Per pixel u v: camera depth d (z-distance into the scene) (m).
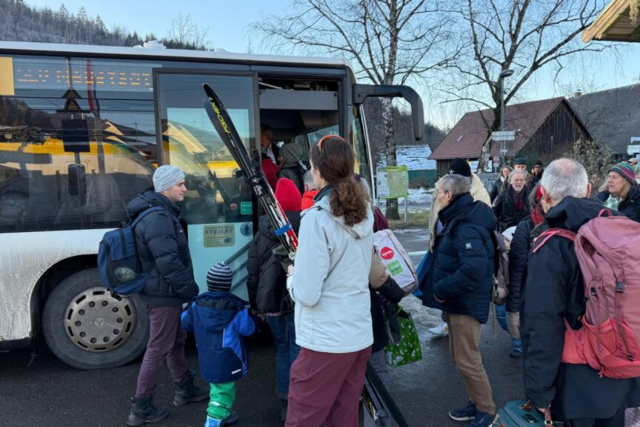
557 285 1.97
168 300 3.22
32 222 4.06
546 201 2.26
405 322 3.55
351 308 2.23
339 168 2.20
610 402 1.93
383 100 15.68
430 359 4.62
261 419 3.45
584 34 5.65
